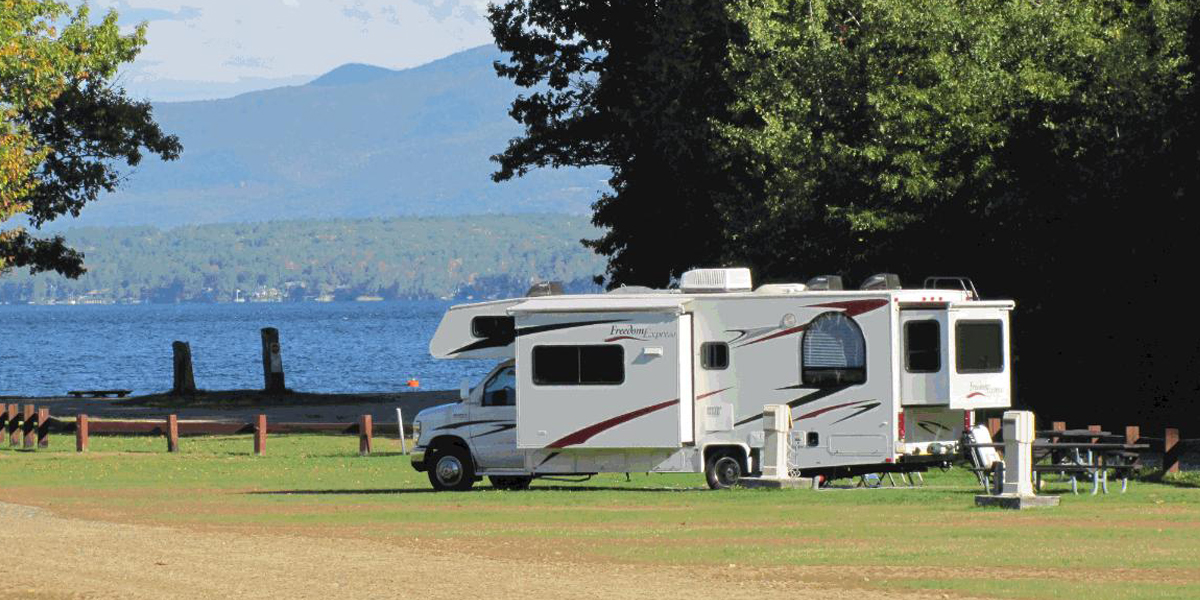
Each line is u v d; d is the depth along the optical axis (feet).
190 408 531.09
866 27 396.57
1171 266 345.51
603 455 249.34
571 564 162.91
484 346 258.98
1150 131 347.36
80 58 517.55
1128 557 162.61
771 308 242.99
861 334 238.89
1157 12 361.51
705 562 162.81
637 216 499.92
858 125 399.85
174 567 164.45
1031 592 141.18
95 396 599.16
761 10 406.82
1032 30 372.58
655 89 474.90
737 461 245.24
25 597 147.33
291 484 275.39
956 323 241.55
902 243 370.32
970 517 199.72
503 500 234.38
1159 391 362.33
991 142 362.33
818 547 172.76
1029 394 382.42
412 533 191.42
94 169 567.18
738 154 427.33
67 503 238.68
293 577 156.35
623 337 245.24
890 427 237.45
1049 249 354.95
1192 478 248.11
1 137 460.14
